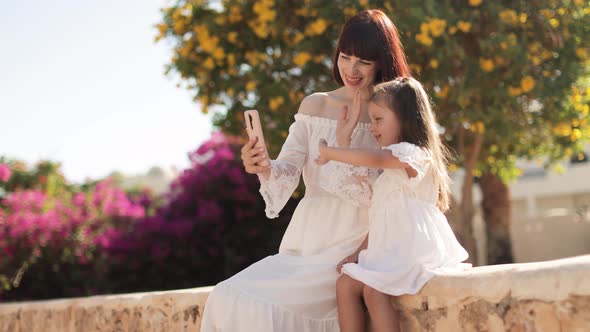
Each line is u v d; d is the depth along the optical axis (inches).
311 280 113.4
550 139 276.2
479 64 222.5
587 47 225.3
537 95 225.0
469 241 266.4
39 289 342.3
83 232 350.3
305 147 126.1
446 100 234.4
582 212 577.0
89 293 338.3
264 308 111.7
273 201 118.7
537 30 225.3
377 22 122.6
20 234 331.3
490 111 226.2
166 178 1133.7
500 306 90.0
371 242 106.8
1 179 410.3
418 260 101.4
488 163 290.2
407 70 125.1
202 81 258.5
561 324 83.1
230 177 339.6
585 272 81.1
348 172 114.1
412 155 102.1
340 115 115.5
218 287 115.4
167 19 262.7
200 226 335.3
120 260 334.3
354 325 103.8
